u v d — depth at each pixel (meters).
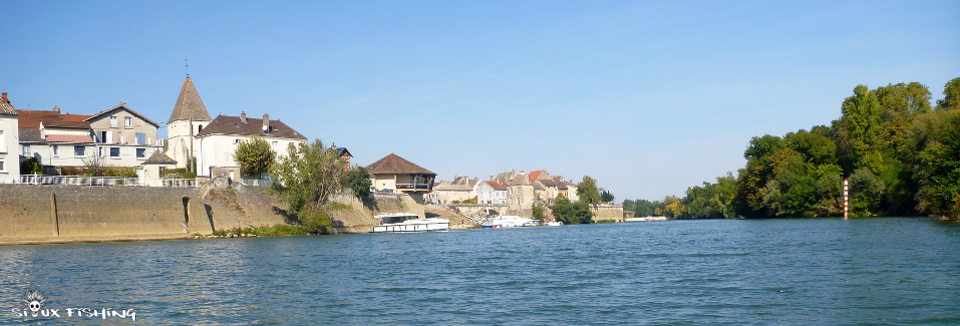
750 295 32.59
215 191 91.69
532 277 41.56
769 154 144.62
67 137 109.06
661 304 30.97
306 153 100.19
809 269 41.41
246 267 48.62
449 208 159.38
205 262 52.47
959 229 72.50
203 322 28.77
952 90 123.50
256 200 96.81
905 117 124.88
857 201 121.00
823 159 135.25
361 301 33.28
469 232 114.44
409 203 139.38
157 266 49.50
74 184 77.44
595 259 52.72
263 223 95.19
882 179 118.25
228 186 93.81
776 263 45.34
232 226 90.44
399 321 28.41
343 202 111.75
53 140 106.75
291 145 101.19
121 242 78.00
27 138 105.44
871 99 124.25
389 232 114.81
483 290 36.38
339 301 33.31
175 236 83.62
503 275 42.84
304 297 34.62
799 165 134.12
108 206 79.38
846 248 54.19
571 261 51.44
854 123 124.38
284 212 100.25
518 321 28.02
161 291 37.00
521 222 157.75
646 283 37.72
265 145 110.00
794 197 129.75
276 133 126.06
